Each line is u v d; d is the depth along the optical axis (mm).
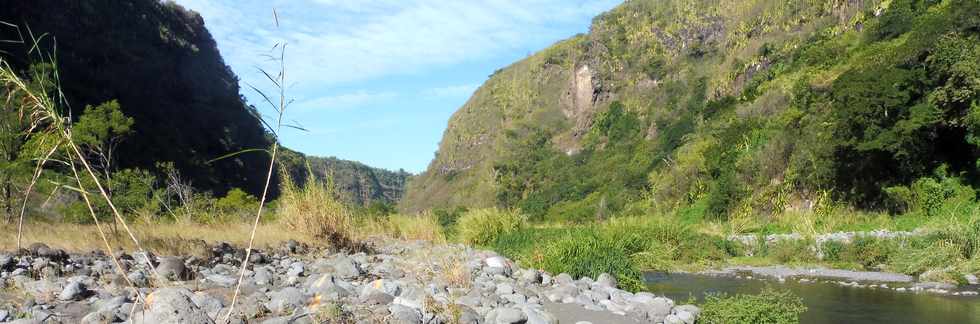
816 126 26812
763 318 5457
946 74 21688
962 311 7605
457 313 4043
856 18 46625
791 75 42906
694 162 38219
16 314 3502
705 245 14820
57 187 2883
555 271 8109
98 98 44000
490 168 113750
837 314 7449
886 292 9352
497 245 13797
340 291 4582
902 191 21906
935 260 11320
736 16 83438
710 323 5422
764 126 34031
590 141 92875
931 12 32625
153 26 66125
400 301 4305
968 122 20359
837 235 16328
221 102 70062
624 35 105500
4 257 5336
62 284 4496
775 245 15398
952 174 21734
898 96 22219
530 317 4211
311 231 9180
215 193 49281
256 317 3730
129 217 11008
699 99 70938
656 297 5781
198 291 4594
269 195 46594
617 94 97500
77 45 47125
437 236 13203
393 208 21047
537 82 144500
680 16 97812
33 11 43344
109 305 3760
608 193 55812
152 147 43375
